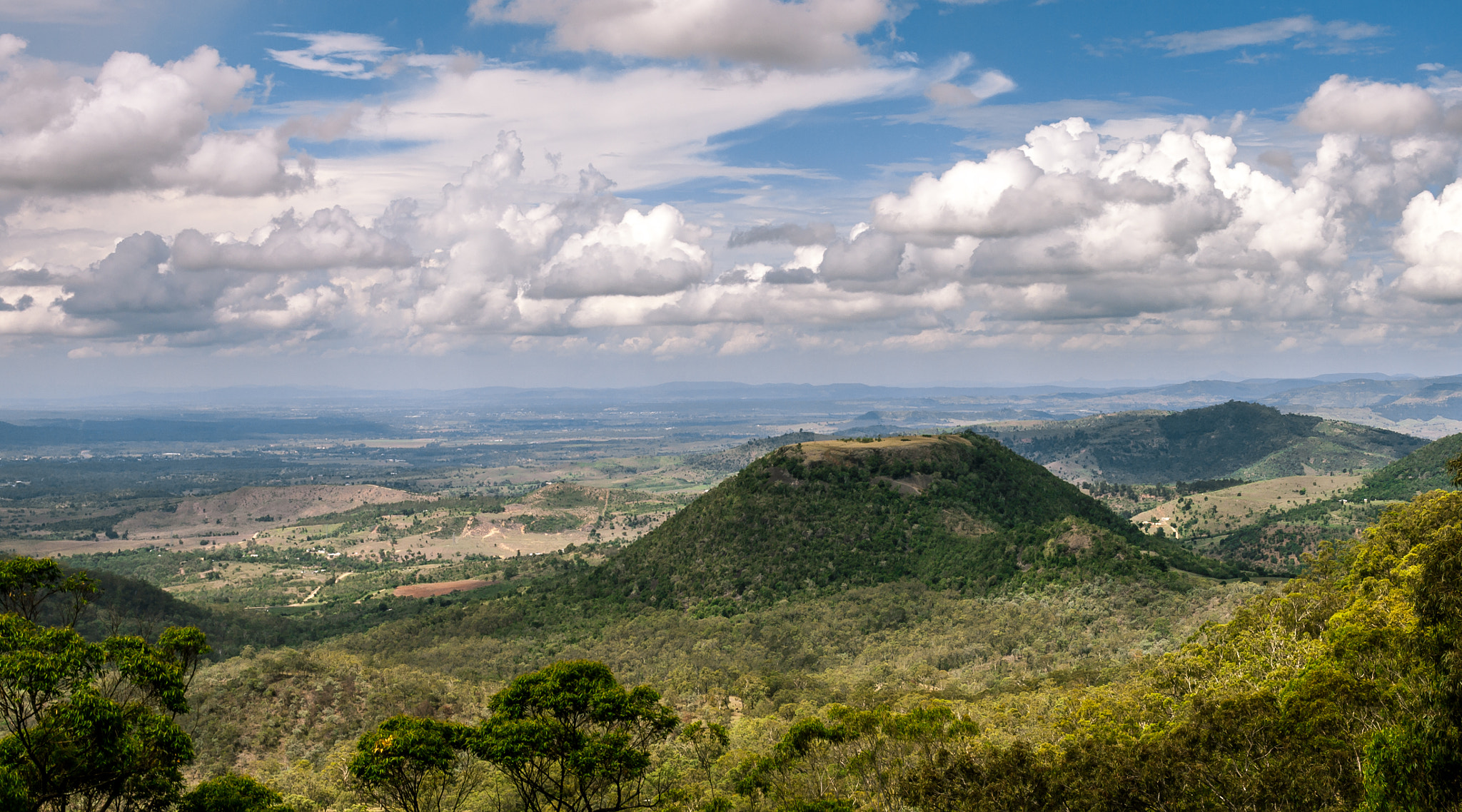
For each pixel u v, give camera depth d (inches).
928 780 2500.0
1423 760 1702.8
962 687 4783.5
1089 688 3836.1
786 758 2974.9
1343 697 2185.0
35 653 1863.9
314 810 3435.0
